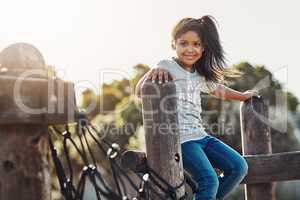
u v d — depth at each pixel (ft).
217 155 14.53
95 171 11.54
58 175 11.22
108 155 11.94
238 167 14.43
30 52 10.69
